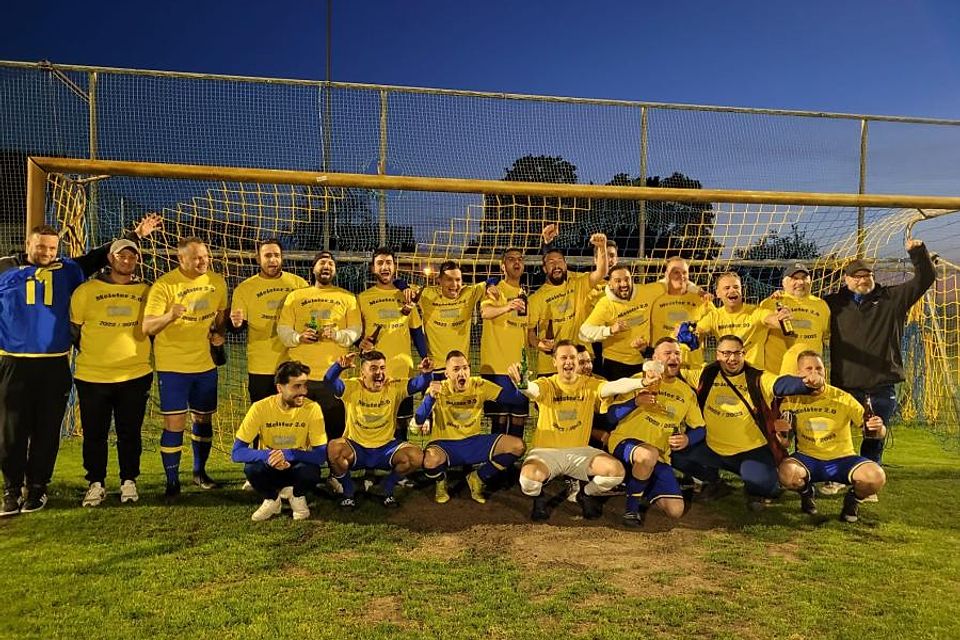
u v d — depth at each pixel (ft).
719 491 15.97
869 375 16.29
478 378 15.76
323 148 26.68
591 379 15.31
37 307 13.91
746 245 24.25
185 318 15.31
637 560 11.98
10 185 26.55
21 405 13.82
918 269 15.98
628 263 27.55
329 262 16.12
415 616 9.51
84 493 15.69
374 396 14.97
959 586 10.88
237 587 10.48
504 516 14.53
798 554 12.39
